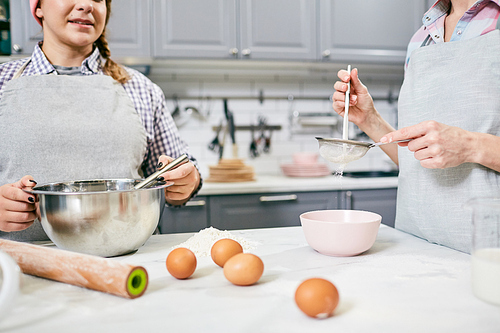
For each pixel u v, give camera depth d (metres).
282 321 0.51
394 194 2.19
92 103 1.13
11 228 0.82
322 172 2.33
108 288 0.58
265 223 2.08
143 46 2.10
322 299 0.50
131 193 0.76
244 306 0.56
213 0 2.16
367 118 1.13
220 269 0.74
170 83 2.48
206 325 0.50
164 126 1.34
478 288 0.57
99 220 0.74
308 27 2.26
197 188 1.24
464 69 0.90
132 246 0.81
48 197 0.75
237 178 2.16
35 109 1.08
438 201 0.92
